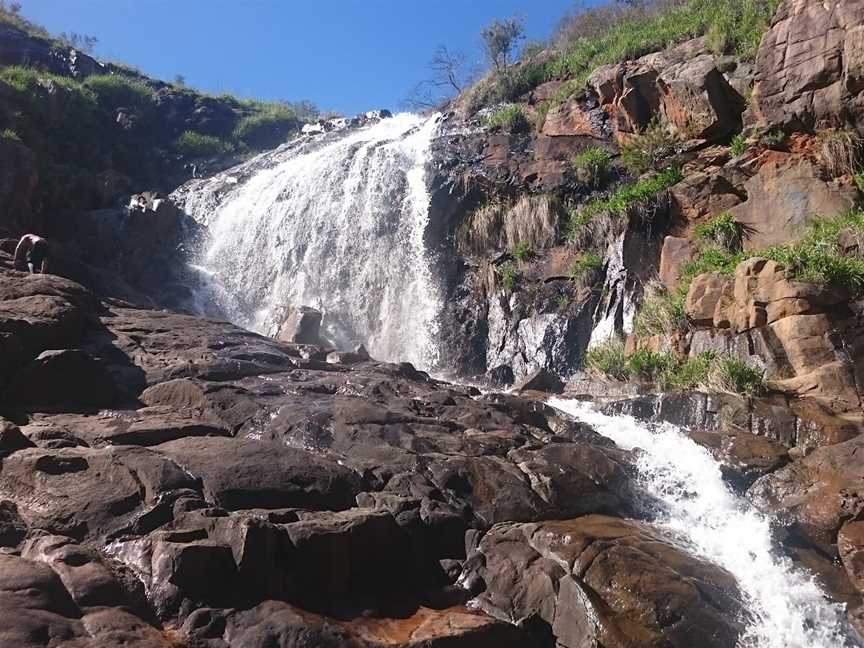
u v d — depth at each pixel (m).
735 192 15.50
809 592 7.22
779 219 14.35
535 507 7.73
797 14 15.50
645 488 8.65
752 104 15.98
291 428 8.42
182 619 5.53
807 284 11.66
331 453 8.11
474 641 5.95
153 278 18.84
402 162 20.19
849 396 10.72
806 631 6.77
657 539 7.46
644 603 6.38
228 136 27.69
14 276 11.36
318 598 6.15
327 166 20.95
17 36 26.80
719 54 17.88
